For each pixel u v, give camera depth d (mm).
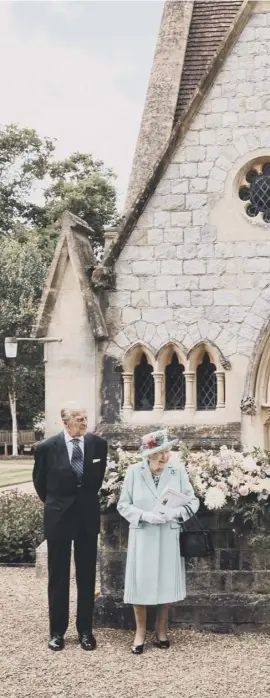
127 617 8523
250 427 11844
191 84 15016
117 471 8695
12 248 42031
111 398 12367
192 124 12320
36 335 12398
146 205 12414
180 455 8945
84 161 49906
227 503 8398
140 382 12531
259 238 12078
